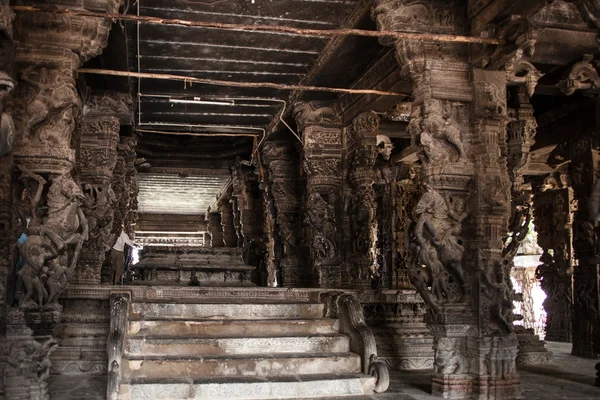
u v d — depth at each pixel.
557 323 12.96
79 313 7.80
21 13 5.68
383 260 13.67
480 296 6.46
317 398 6.16
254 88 11.43
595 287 9.95
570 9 7.14
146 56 9.91
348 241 10.69
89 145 9.56
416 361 8.77
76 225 5.64
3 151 4.47
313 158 10.98
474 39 6.38
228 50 9.71
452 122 6.80
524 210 8.64
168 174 17.67
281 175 13.68
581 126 10.27
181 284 10.62
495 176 6.73
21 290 5.39
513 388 6.32
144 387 5.77
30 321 5.32
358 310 7.27
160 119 13.73
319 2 8.01
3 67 5.27
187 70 10.58
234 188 17.11
